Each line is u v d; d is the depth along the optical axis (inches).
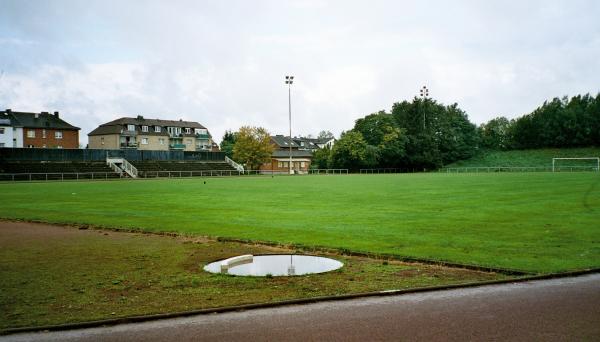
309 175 2893.7
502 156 4183.1
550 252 413.7
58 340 220.1
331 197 1029.2
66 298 288.7
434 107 4217.5
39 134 3555.6
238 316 251.3
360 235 518.9
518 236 499.2
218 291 302.4
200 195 1124.5
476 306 263.4
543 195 987.9
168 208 825.5
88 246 473.4
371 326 232.4
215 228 584.7
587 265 360.8
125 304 275.0
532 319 240.5
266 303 269.1
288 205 861.2
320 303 273.7
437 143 4040.4
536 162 3882.9
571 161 3737.7
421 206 810.8
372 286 310.3
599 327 228.2
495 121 5280.5
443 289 301.6
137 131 4030.5
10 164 2388.0
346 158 3604.8
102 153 2920.8
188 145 4379.9
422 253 416.5
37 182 1975.9
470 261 380.8
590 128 3946.9
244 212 754.2
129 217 703.7
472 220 625.3
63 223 645.9
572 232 519.2
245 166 3575.3
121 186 1578.5
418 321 239.3
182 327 235.0
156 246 472.4
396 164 3772.1
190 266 379.6
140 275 348.5
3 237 533.0
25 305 274.2
